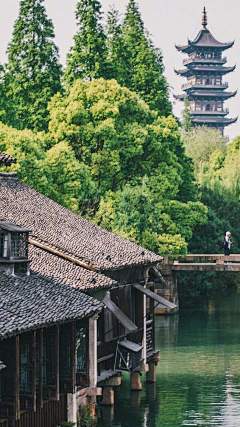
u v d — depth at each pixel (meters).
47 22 69.69
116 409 34.72
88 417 30.05
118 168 60.44
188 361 44.91
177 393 37.59
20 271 28.48
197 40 163.88
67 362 28.00
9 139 49.81
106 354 33.56
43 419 26.34
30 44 68.69
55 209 39.22
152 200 59.91
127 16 77.44
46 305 25.83
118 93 61.72
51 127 60.72
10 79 67.44
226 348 48.75
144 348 38.41
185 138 121.12
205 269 63.59
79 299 27.98
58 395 26.23
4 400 24.23
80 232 37.28
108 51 68.94
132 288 37.75
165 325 59.59
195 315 66.25
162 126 66.06
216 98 168.75
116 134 60.31
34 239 33.00
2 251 27.98
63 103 61.62
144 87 73.38
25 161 49.22
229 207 86.62
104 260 33.94
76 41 67.62
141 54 73.44
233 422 32.25
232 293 85.69
